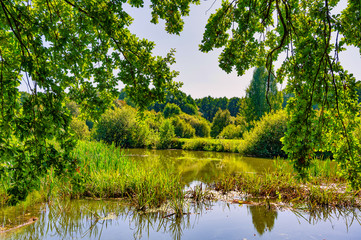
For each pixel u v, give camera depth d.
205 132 37.44
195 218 4.74
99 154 8.85
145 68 3.47
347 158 2.65
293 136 2.46
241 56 3.92
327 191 5.96
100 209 5.12
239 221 4.59
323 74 2.43
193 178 8.28
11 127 2.25
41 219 4.53
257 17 3.58
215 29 3.68
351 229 4.25
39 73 2.29
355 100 2.56
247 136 16.59
